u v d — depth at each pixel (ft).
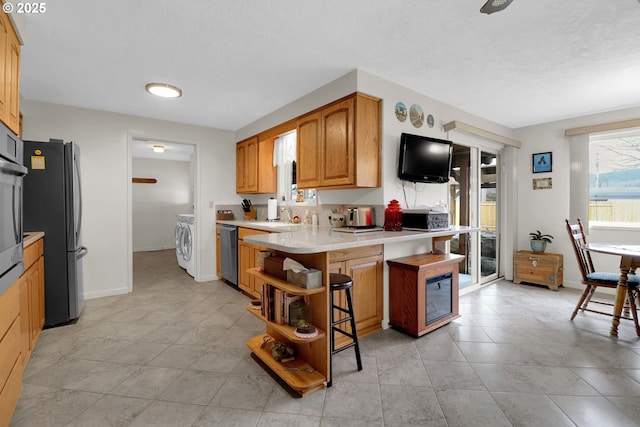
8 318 4.83
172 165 24.64
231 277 12.71
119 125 12.07
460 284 12.58
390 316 8.79
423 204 10.02
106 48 7.16
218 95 10.20
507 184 14.20
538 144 13.58
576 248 9.14
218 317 9.55
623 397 5.57
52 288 8.68
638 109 11.18
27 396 5.58
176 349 7.43
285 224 11.79
